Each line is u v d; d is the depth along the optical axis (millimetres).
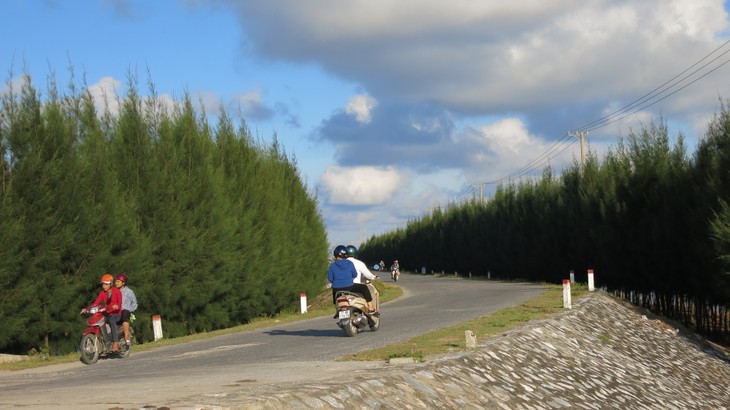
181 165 26188
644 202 38250
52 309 19109
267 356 14258
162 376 11453
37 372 14820
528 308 23922
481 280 61062
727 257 26109
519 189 62844
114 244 21172
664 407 16578
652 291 37750
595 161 48375
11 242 17875
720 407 19078
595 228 42500
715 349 27188
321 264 41031
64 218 19703
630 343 22203
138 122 24781
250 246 29672
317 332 20062
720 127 31078
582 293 30516
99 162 21281
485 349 13922
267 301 31531
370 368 11430
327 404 8578
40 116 19672
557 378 14789
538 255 53562
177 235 24484
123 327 16984
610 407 14602
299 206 40219
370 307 17703
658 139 38969
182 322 25500
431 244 91938
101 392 9234
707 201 29609
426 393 10445
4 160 18812
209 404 7598
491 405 11234
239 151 32188
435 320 20797
